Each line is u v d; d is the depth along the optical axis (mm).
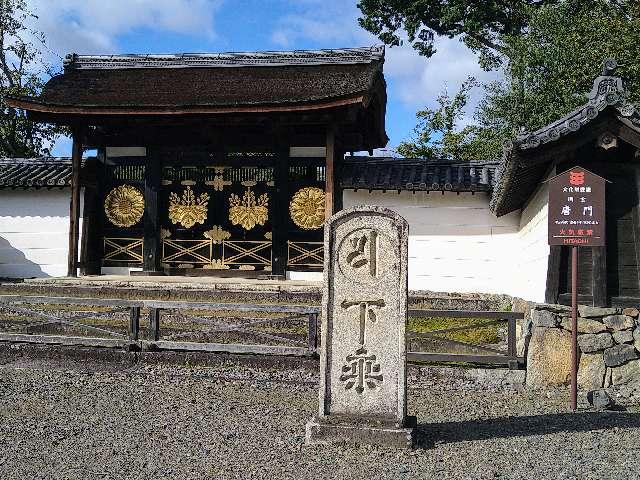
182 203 17109
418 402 8625
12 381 9414
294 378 9688
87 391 8945
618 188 9617
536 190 11781
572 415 8039
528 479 5793
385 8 30531
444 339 9734
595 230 8445
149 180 17094
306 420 7656
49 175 17156
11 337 10750
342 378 6840
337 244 6961
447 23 29656
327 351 6879
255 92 15773
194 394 8852
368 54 17484
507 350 9727
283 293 13422
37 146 31672
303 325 11352
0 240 17688
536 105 22016
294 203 16641
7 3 28859
